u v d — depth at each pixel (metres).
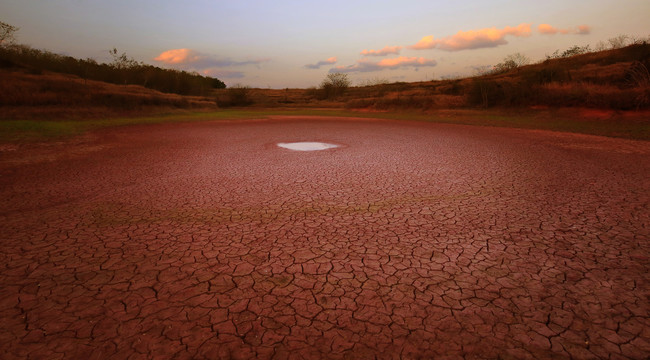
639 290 2.15
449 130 12.05
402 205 3.87
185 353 1.67
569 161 6.21
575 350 1.67
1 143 8.59
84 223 3.37
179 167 6.01
